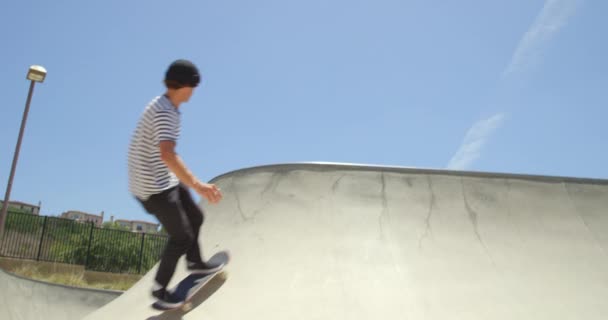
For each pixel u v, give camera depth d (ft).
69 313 34.40
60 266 53.72
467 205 17.44
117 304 15.56
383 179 17.94
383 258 14.87
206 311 12.16
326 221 16.38
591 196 18.44
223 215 18.01
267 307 12.64
